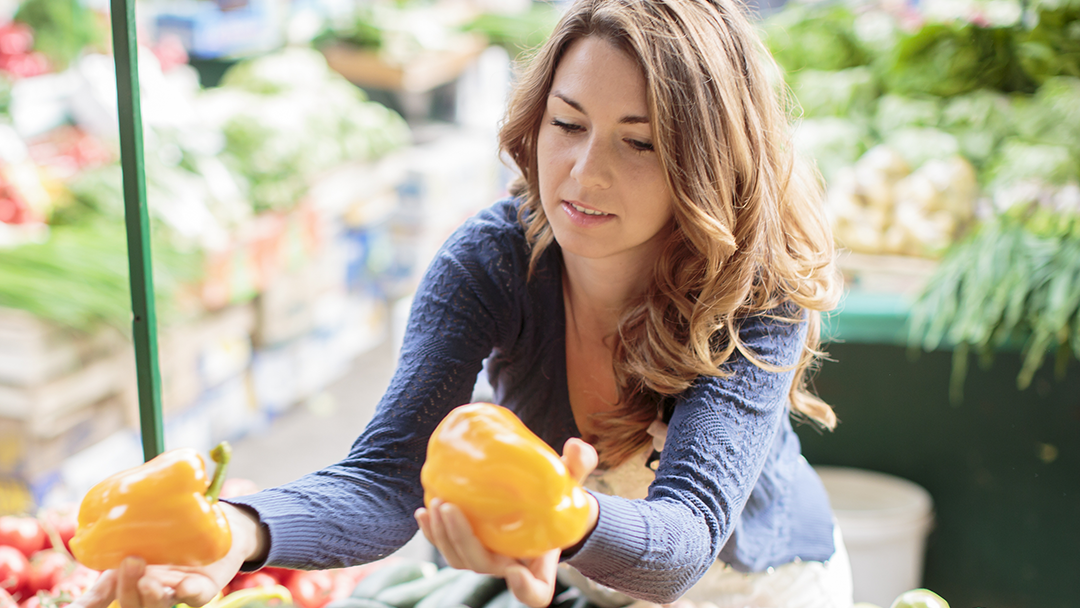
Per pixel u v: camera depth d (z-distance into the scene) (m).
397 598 1.36
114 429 2.92
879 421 2.69
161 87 3.66
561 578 1.38
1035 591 2.68
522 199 1.22
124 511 0.78
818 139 3.14
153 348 1.14
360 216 4.34
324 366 4.21
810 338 1.28
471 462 0.78
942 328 2.50
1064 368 2.42
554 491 0.77
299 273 3.89
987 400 2.60
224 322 3.48
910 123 3.17
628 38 0.96
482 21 5.33
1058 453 2.57
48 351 2.63
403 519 1.05
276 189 3.75
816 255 1.21
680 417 1.06
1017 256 2.50
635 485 1.29
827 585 1.36
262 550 0.88
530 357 1.23
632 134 0.98
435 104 5.18
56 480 2.72
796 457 1.38
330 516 0.96
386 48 4.86
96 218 3.22
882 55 3.46
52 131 3.46
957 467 2.67
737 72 1.04
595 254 1.04
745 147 1.05
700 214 1.02
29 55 3.51
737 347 1.08
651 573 0.89
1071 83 3.18
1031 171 2.82
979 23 3.33
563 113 1.00
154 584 0.76
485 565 0.77
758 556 1.30
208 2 4.34
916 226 2.86
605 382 1.27
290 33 4.87
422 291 1.18
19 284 2.67
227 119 3.88
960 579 2.75
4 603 1.37
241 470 3.47
